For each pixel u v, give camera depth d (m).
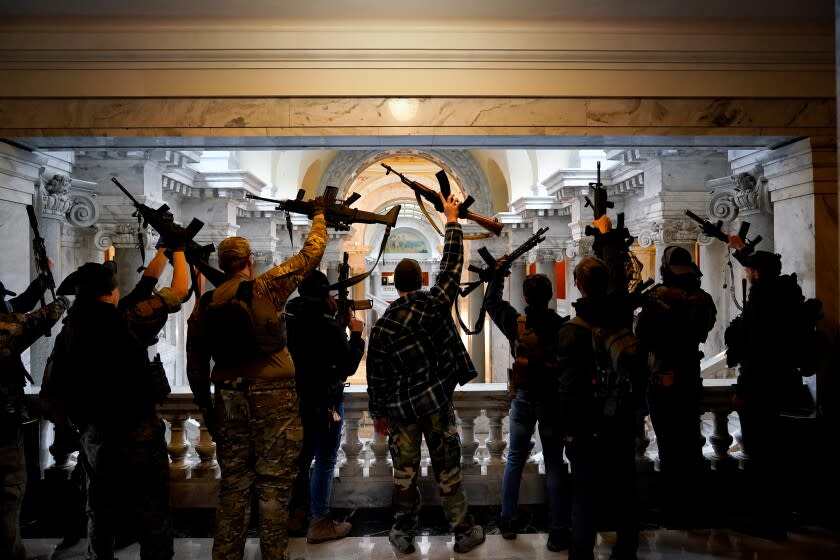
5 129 4.47
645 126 4.64
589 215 10.18
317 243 3.01
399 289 3.43
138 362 3.02
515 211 13.72
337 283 3.63
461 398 4.37
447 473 3.47
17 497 3.23
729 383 4.60
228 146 4.86
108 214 7.68
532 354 3.52
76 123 4.47
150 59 4.48
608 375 2.97
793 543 3.61
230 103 4.52
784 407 3.65
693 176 7.75
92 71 4.47
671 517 3.97
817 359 3.67
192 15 4.38
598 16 4.52
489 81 4.57
